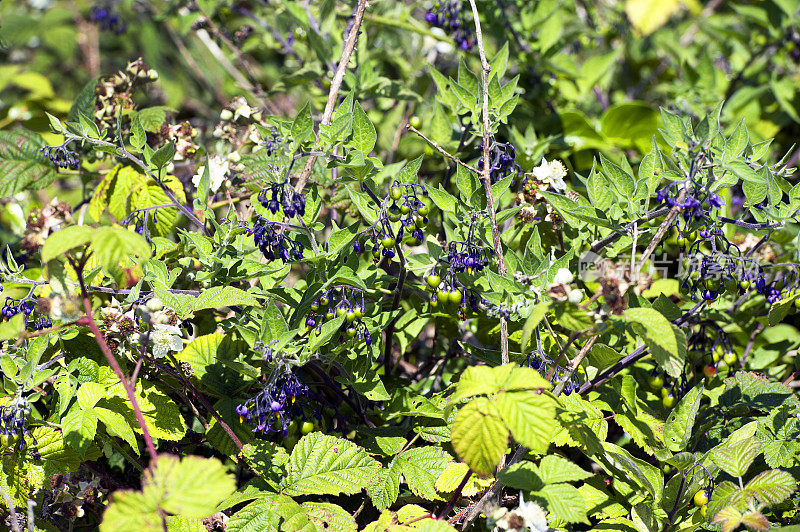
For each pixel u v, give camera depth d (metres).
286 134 1.24
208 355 1.24
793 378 1.31
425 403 1.25
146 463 1.29
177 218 1.37
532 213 1.27
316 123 1.47
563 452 1.31
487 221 1.23
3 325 1.13
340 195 1.39
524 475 1.13
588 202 1.30
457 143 1.40
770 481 1.13
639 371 1.32
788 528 1.12
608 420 1.31
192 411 1.28
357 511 1.22
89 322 1.12
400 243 1.23
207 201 1.27
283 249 1.20
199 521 1.17
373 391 1.23
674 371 1.12
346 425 1.27
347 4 1.58
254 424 1.23
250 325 1.22
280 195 1.19
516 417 1.09
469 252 1.20
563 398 1.16
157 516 1.07
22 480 1.19
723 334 1.28
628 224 1.20
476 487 1.19
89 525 1.27
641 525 1.17
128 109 1.39
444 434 1.24
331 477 1.18
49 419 1.21
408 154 1.55
